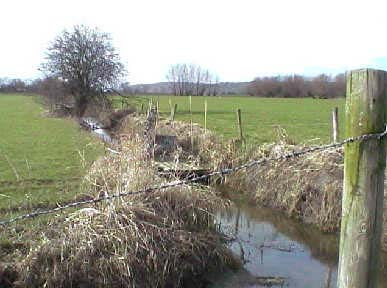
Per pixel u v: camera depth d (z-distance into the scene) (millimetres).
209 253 8055
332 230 10312
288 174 12242
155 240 7512
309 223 10891
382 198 3732
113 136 25203
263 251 9305
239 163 14344
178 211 8406
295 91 78625
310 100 66750
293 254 9227
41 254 6902
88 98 37781
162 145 15695
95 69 37594
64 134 24609
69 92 37875
